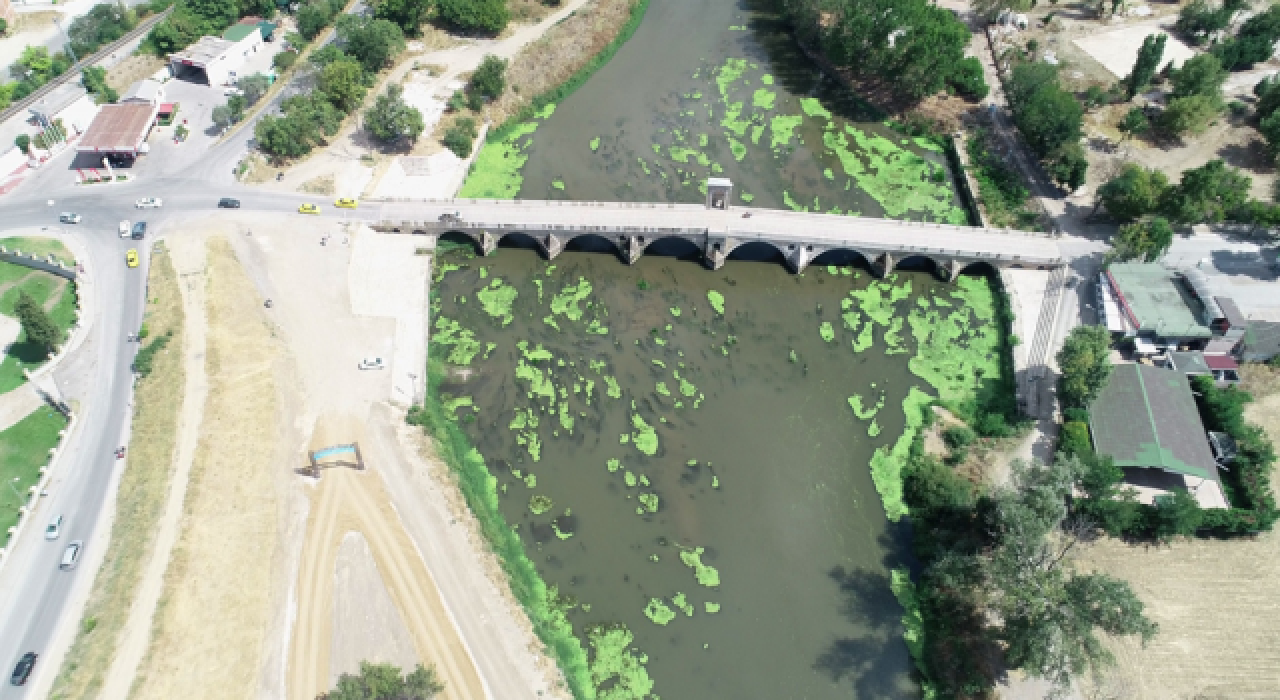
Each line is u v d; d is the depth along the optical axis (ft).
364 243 463.42
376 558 335.47
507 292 452.76
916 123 559.79
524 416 394.73
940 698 304.50
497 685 302.04
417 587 327.67
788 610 331.98
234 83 565.53
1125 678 303.07
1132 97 552.82
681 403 402.31
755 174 525.34
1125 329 409.69
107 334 409.69
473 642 313.12
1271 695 298.35
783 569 344.28
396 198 485.97
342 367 404.36
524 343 426.51
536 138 554.87
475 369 414.00
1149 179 455.22
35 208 470.39
